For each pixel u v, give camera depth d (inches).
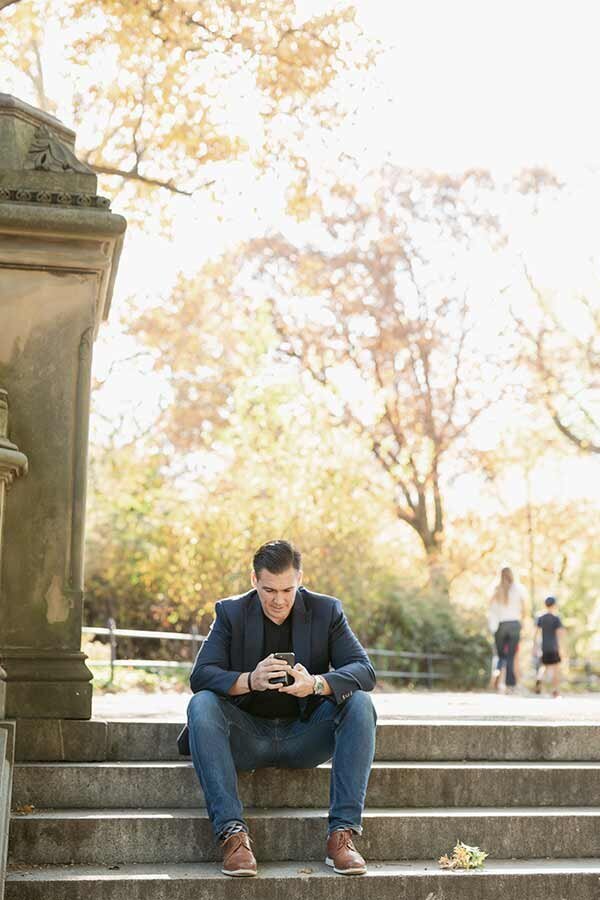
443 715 288.0
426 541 1160.2
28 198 233.8
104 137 565.3
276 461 795.4
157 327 978.7
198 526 748.0
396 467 1120.8
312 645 211.8
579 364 1135.0
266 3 531.8
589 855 213.2
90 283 236.8
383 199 1178.6
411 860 207.5
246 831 193.5
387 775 220.8
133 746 223.0
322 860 204.4
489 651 861.2
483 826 211.3
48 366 232.4
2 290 232.7
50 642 224.4
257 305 1141.1
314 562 770.2
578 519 1195.9
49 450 229.9
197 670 207.2
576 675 1047.6
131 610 752.3
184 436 1092.5
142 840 201.0
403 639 827.4
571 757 239.6
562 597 1200.2
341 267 1174.3
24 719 218.7
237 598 215.2
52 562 226.7
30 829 198.4
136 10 521.7
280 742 208.7
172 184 573.0
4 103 239.0
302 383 837.8
